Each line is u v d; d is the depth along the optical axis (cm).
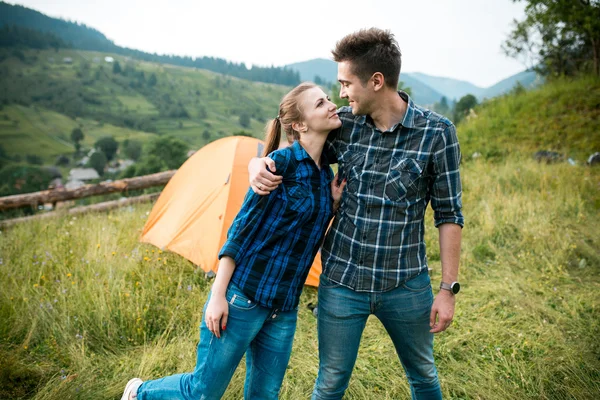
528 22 1127
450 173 157
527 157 774
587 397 225
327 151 172
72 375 236
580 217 494
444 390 236
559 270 378
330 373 174
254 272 156
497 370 252
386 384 242
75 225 502
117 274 348
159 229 438
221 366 160
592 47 1103
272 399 172
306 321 311
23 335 277
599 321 295
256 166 155
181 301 320
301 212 156
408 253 163
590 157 714
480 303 333
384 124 159
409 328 169
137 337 282
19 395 225
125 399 175
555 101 966
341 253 165
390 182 156
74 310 298
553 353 264
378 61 148
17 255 409
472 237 461
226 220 380
